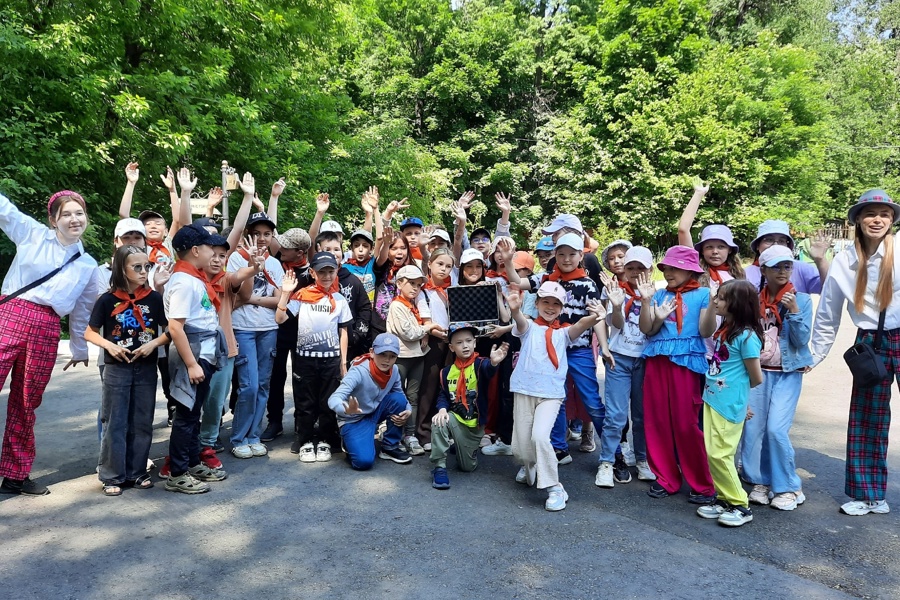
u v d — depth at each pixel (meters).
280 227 15.35
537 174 30.31
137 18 12.35
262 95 15.62
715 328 4.16
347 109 19.91
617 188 27.11
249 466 4.95
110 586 3.10
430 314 5.36
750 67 26.59
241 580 3.18
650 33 26.50
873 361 3.95
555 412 4.27
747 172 25.80
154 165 12.94
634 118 25.89
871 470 4.12
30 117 10.83
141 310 4.24
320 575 3.24
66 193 4.21
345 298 5.29
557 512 4.12
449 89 27.38
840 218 30.89
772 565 3.42
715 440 4.01
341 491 4.44
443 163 27.50
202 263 4.34
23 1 10.95
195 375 4.19
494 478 4.79
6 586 3.08
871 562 3.46
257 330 5.08
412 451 5.34
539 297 4.46
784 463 4.22
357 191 18.62
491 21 28.42
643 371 4.66
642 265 4.59
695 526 3.92
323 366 5.07
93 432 5.66
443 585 3.15
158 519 3.90
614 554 3.52
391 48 27.83
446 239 6.10
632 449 5.47
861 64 32.97
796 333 4.19
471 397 4.74
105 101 11.48
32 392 4.15
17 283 4.12
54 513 3.96
